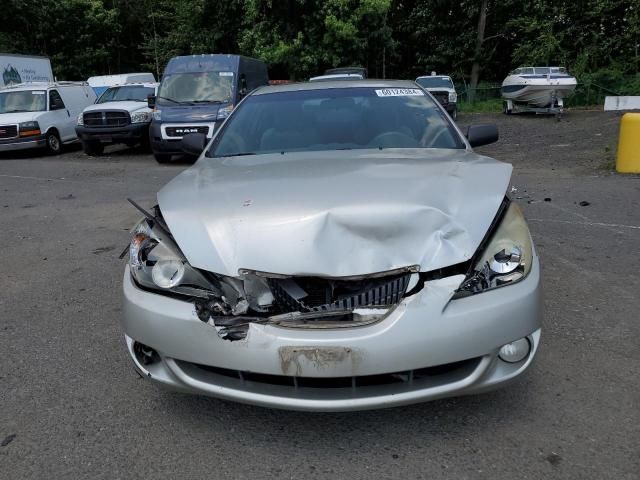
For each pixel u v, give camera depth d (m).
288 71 24.98
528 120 22.19
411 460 2.60
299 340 2.40
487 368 2.55
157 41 35.56
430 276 2.55
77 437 2.86
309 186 2.99
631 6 28.00
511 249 2.67
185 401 3.14
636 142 9.61
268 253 2.55
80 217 8.02
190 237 2.71
